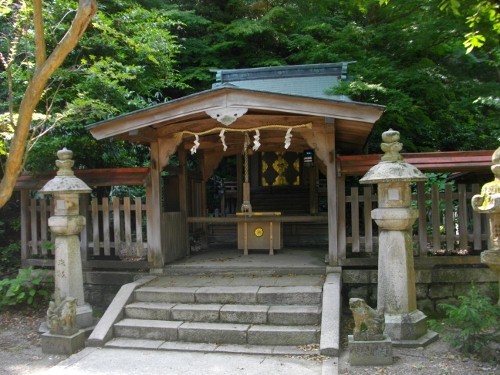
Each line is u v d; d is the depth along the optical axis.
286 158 10.95
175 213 6.93
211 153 8.62
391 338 4.36
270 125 5.96
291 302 5.12
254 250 7.88
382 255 4.55
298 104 5.28
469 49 5.35
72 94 7.33
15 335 5.30
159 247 6.28
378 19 11.26
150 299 5.42
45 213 6.81
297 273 6.00
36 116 6.06
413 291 4.56
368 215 5.90
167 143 6.27
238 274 6.11
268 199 10.96
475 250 6.14
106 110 6.68
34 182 6.65
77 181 5.29
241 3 13.56
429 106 9.99
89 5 4.12
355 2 11.38
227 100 5.37
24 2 5.81
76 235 5.31
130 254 6.39
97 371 4.06
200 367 4.11
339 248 5.92
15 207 8.77
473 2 6.62
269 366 4.09
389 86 8.76
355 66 9.30
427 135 10.80
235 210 11.91
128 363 4.24
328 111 5.24
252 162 11.05
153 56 8.41
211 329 4.72
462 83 10.16
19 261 7.76
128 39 7.74
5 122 5.96
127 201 6.39
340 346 4.48
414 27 9.97
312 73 10.02
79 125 7.12
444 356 4.06
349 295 5.95
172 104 5.46
